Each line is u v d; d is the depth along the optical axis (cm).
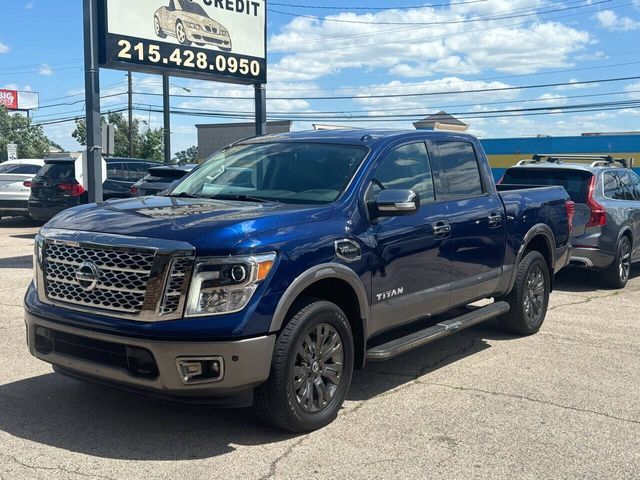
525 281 703
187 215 439
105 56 1176
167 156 3450
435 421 477
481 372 596
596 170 1029
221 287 399
